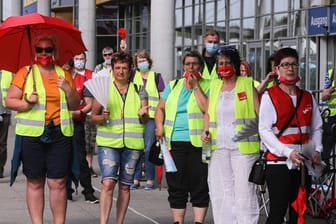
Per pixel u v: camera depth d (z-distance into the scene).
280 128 7.36
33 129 8.35
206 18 35.78
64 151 8.49
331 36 26.48
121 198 9.23
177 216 9.15
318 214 10.55
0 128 15.24
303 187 7.20
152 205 12.00
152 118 13.12
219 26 34.47
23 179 15.20
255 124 8.04
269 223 7.43
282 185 7.33
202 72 9.19
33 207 8.61
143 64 13.04
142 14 44.88
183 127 8.99
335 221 10.12
